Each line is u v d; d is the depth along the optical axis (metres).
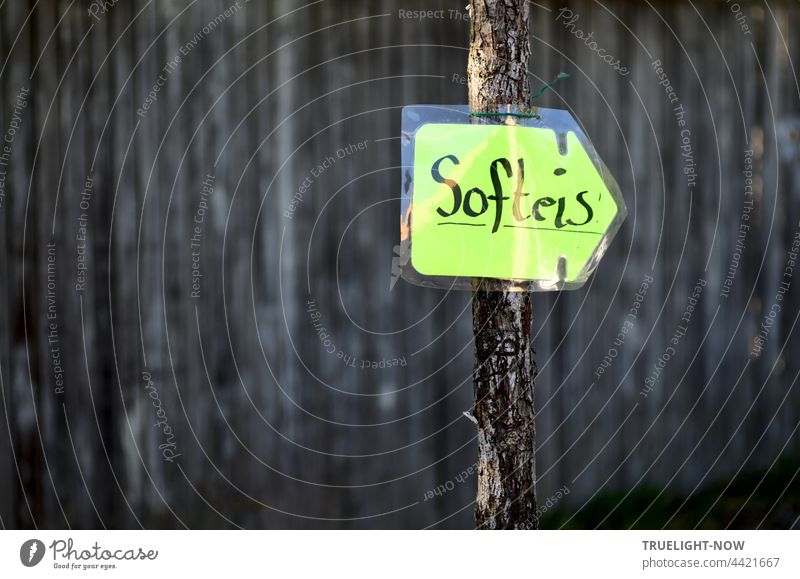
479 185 1.26
